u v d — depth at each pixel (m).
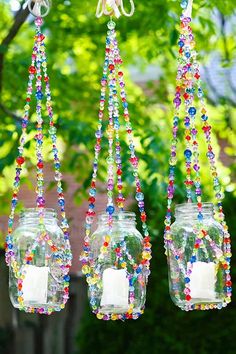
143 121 6.01
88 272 2.77
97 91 6.15
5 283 7.84
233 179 6.93
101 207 7.69
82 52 6.33
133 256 2.78
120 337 6.48
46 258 2.79
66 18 5.97
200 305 2.76
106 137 5.12
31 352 8.03
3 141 5.09
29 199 6.11
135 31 5.80
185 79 2.85
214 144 6.34
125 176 4.92
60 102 5.89
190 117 2.84
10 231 2.82
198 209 2.75
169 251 2.79
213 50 6.32
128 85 6.91
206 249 2.75
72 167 5.68
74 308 8.01
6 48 5.02
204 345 6.20
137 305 2.77
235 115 6.46
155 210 6.41
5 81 5.77
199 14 5.19
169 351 6.29
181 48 2.86
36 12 2.93
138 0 5.14
